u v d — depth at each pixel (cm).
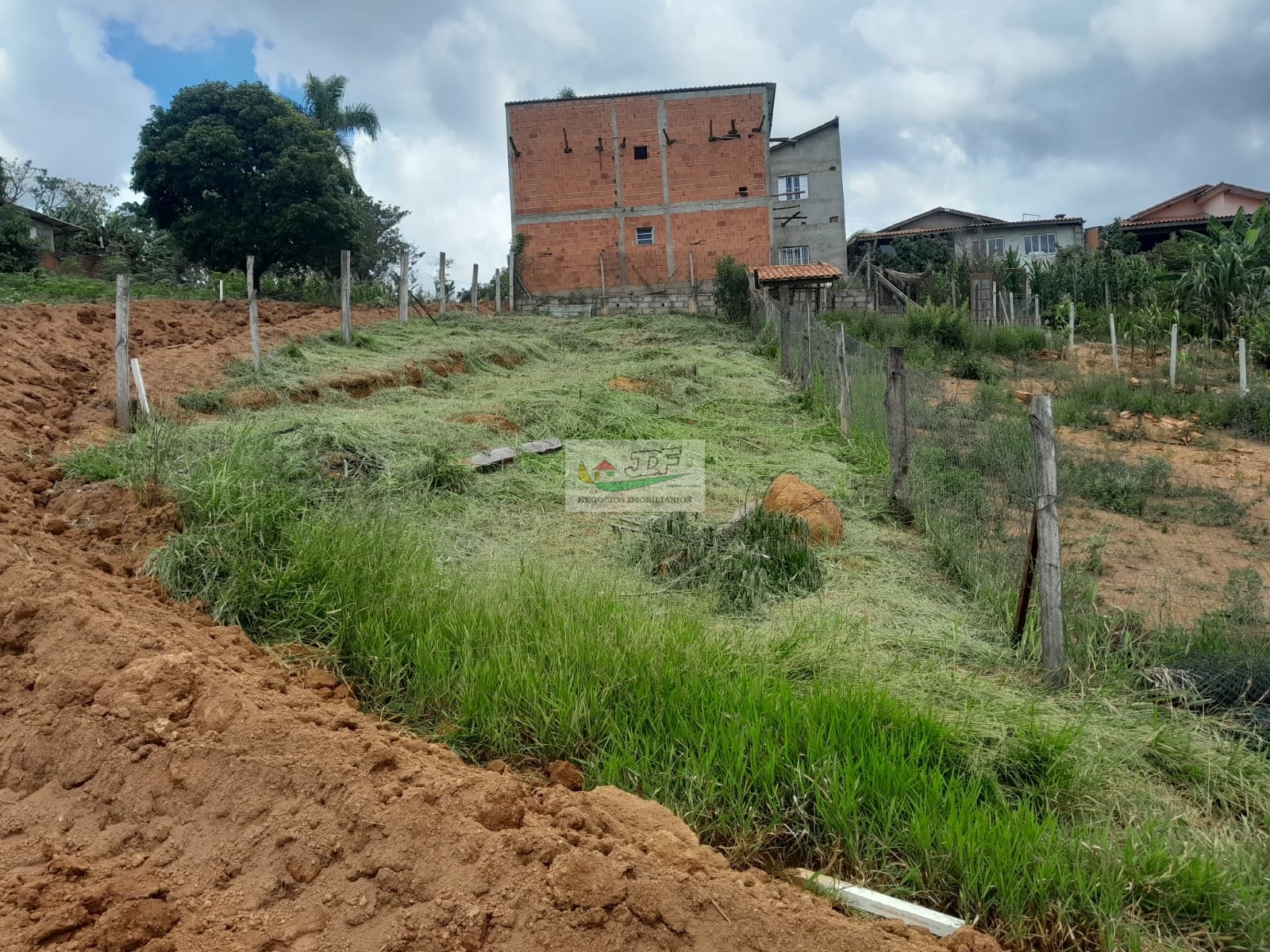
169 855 283
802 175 4097
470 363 1407
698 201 3331
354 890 266
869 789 351
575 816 300
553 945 246
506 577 545
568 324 2161
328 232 2677
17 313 1154
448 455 821
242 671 399
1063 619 519
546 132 3322
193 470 609
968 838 321
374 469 774
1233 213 4766
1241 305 1998
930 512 777
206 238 2614
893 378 827
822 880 318
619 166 3331
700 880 274
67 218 4069
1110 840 339
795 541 648
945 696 450
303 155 2588
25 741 336
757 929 262
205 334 1473
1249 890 312
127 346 823
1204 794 385
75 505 580
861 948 262
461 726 404
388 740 356
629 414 1094
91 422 821
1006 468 750
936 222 4891
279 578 492
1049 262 3434
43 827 301
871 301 2678
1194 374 1638
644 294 3322
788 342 1558
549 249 3356
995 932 303
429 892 262
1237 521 850
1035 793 368
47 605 397
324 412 961
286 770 307
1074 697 472
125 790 310
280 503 573
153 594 473
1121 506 896
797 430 1134
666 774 362
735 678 438
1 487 579
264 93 2653
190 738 326
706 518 756
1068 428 1338
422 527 668
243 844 284
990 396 1445
